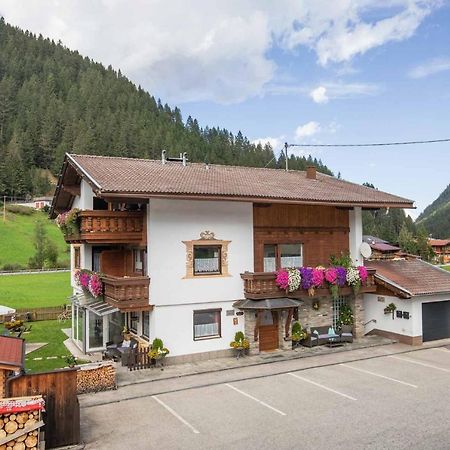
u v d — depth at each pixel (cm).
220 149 17375
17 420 1045
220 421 1305
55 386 1168
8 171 13562
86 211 1862
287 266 2208
